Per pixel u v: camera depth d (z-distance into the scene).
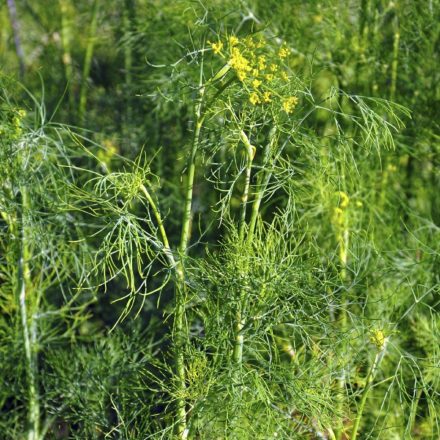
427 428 3.57
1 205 3.22
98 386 3.45
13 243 3.44
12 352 3.59
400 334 3.54
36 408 3.53
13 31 5.75
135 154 4.68
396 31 4.20
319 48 4.29
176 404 3.01
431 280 3.75
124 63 5.14
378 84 4.25
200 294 2.97
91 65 5.39
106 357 3.57
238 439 2.84
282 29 4.21
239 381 2.82
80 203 4.09
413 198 4.21
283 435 2.99
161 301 4.23
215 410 2.83
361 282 3.67
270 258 2.98
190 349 2.87
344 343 3.22
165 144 4.62
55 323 4.32
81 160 4.67
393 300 3.53
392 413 3.61
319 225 3.85
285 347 3.37
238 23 4.31
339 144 3.18
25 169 3.21
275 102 2.85
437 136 3.96
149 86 4.55
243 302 2.88
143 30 4.49
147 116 4.64
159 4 4.49
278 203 4.21
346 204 3.56
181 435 2.91
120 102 4.89
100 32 5.34
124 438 3.24
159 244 2.83
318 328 3.30
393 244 3.98
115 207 2.86
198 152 3.32
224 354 2.84
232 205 4.25
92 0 5.68
